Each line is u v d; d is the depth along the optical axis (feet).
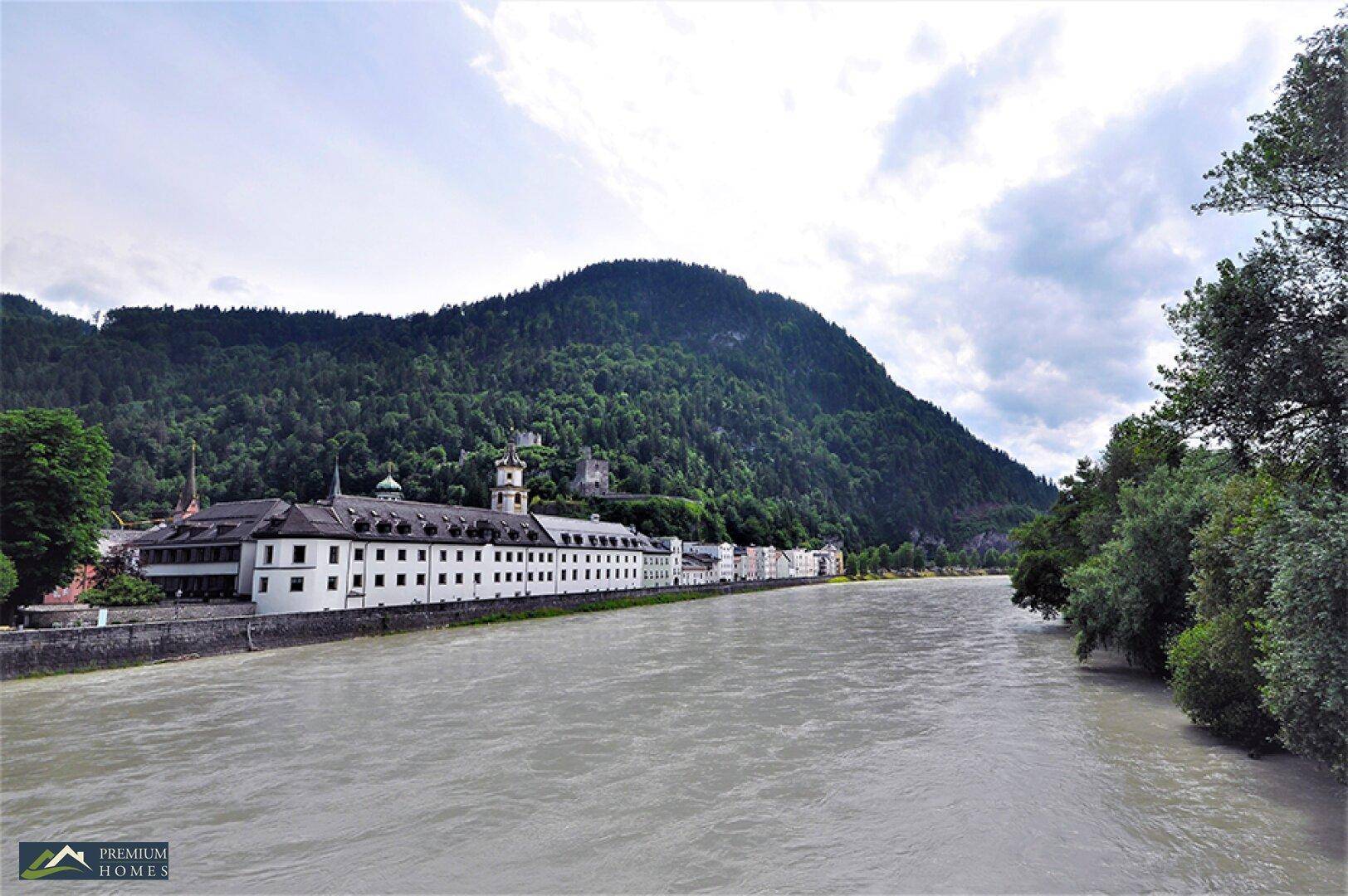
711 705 89.40
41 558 152.66
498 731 76.59
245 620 143.43
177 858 45.65
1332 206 42.91
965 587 485.97
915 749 68.95
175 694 98.48
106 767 64.54
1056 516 196.75
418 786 58.90
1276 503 49.08
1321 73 42.37
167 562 209.77
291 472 639.76
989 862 43.70
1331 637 41.98
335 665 125.80
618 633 181.88
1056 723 79.30
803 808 53.36
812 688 101.45
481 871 43.42
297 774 62.03
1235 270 47.14
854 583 595.06
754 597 368.68
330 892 41.11
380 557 196.54
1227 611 68.08
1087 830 48.60
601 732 76.13
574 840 47.80
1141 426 53.26
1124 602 100.68
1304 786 57.11
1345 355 37.81
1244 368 46.19
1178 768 62.18
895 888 40.55
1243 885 40.24
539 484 599.57
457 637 172.55
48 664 112.06
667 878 42.22
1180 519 98.48
